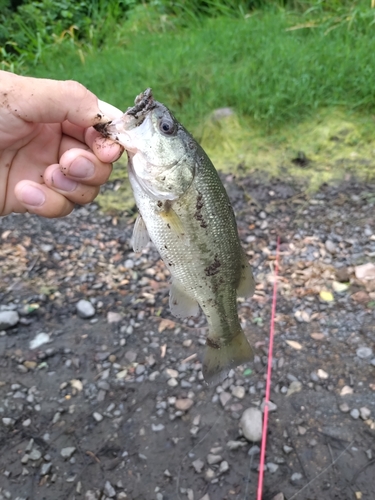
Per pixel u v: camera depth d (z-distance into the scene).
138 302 0.45
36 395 0.38
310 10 0.74
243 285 0.27
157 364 0.40
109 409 0.37
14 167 0.27
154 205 0.23
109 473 0.33
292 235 0.51
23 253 0.52
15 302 0.46
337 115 0.61
